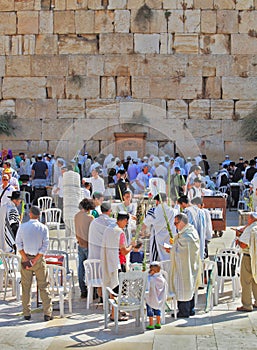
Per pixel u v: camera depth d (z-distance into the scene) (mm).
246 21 27969
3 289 11961
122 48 28156
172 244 10047
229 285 12242
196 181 11203
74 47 28312
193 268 9938
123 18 28125
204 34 28078
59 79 28344
